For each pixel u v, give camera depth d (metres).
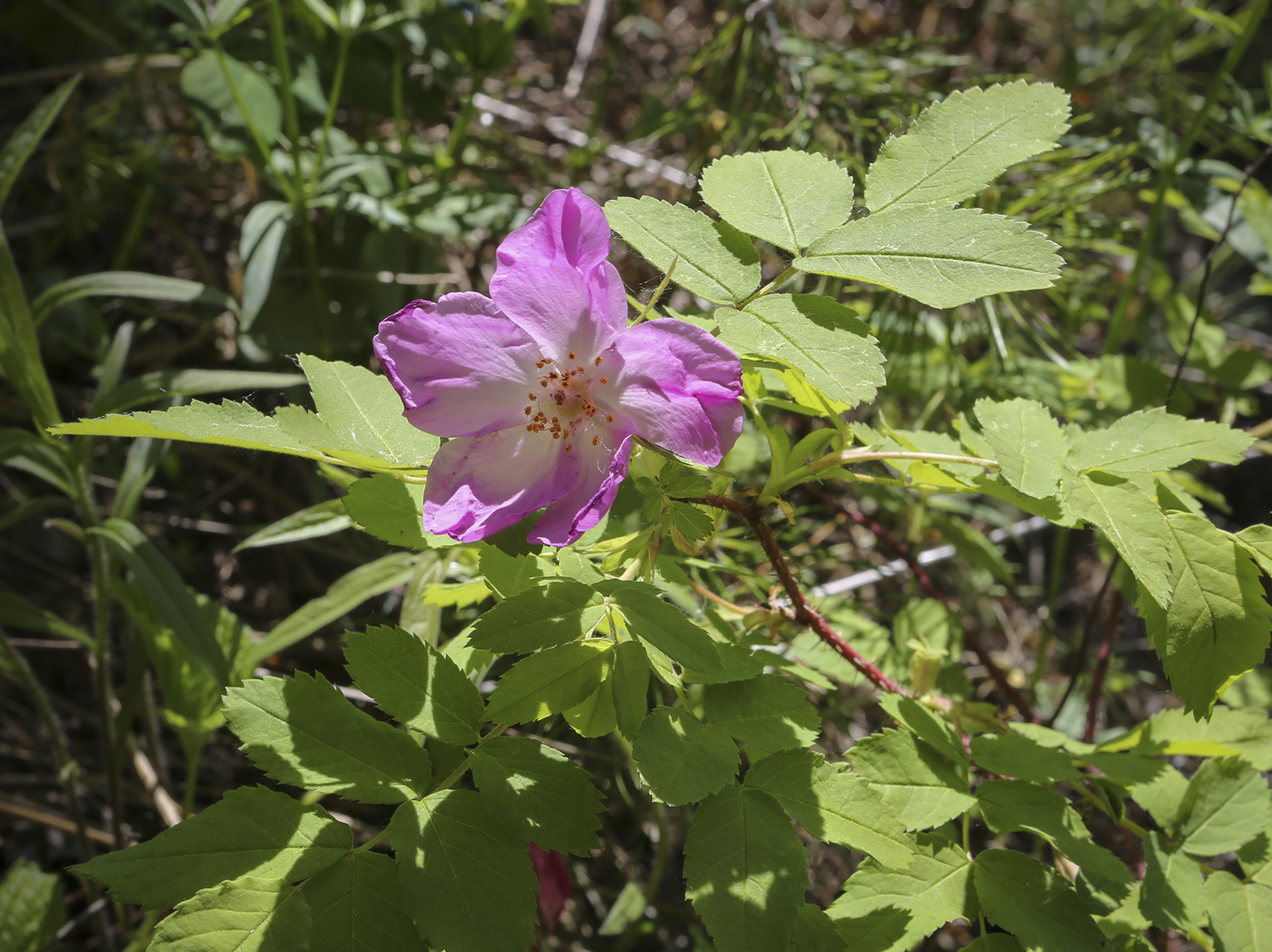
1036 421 0.15
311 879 0.12
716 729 0.13
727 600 0.22
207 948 0.11
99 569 0.23
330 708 0.13
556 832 0.12
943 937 0.31
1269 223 0.29
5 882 0.24
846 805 0.13
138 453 0.23
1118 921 0.16
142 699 0.28
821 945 0.13
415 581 0.19
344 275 0.32
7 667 0.24
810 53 0.33
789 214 0.14
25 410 0.33
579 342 0.14
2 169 0.22
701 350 0.13
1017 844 0.30
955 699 0.19
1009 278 0.12
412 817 0.12
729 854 0.12
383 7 0.33
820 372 0.12
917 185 0.14
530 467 0.14
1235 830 0.17
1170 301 0.30
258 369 0.31
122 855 0.12
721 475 0.16
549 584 0.13
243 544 0.20
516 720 0.13
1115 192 0.31
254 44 0.32
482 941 0.11
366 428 0.14
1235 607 0.14
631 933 0.27
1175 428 0.15
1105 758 0.18
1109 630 0.25
